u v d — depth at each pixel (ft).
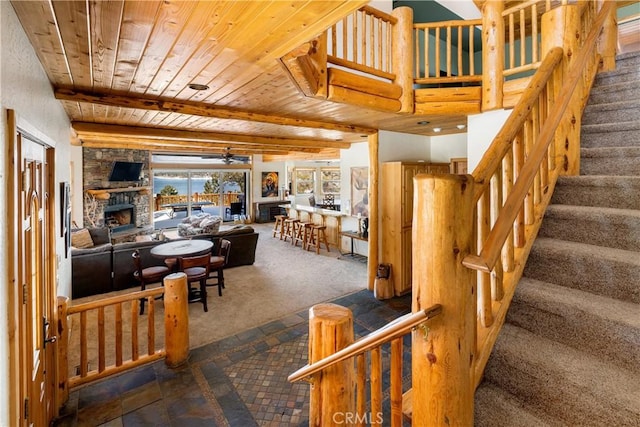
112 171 27.22
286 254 24.12
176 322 9.70
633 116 8.82
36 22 5.09
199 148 26.32
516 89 10.46
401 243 15.98
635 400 4.04
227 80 8.45
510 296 5.88
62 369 7.98
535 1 9.71
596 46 10.76
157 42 5.92
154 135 14.99
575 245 6.46
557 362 4.81
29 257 5.42
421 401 4.34
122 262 16.26
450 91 11.45
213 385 8.95
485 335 5.36
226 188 40.04
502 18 10.73
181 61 6.98
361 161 21.47
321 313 5.51
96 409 7.96
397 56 11.30
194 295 15.25
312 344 5.46
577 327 5.16
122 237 27.17
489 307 5.49
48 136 7.38
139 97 10.21
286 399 8.39
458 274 4.06
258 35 5.53
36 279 6.12
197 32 5.47
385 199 16.83
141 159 30.89
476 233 4.43
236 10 4.67
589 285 5.77
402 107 11.33
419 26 11.31
